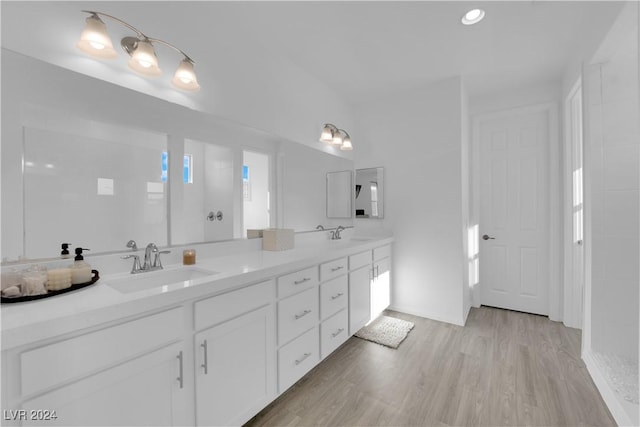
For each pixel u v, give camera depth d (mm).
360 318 2480
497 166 3221
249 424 1504
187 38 1692
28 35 1160
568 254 2715
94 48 1293
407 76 2738
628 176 1933
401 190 3078
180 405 1145
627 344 1937
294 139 2523
